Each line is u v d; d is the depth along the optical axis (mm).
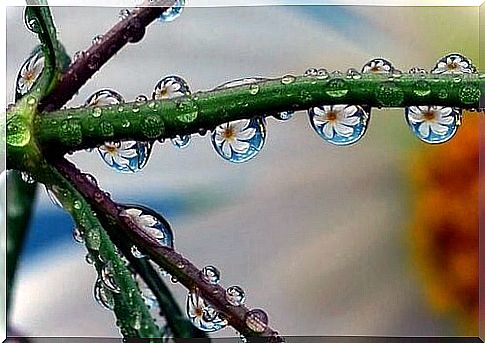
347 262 168
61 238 154
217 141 101
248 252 166
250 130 102
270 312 166
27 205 111
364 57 165
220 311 96
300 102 97
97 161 157
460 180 166
